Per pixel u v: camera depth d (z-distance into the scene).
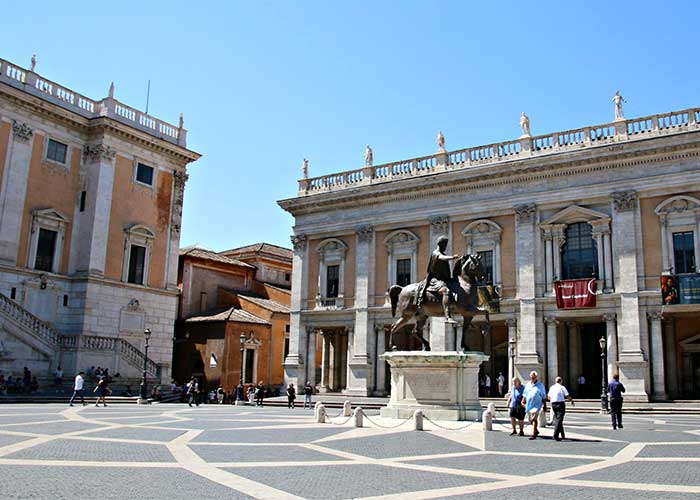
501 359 43.56
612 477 11.02
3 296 38.06
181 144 52.25
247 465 12.03
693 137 35.53
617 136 38.25
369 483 10.22
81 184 45.97
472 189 42.81
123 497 8.84
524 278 39.88
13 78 41.91
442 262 21.34
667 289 35.31
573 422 24.89
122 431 18.58
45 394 37.16
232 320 51.78
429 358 20.39
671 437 18.41
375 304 45.56
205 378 51.62
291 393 39.12
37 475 10.48
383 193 45.75
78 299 43.97
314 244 49.41
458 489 9.76
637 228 37.19
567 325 40.69
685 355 38.03
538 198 40.34
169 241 50.78
